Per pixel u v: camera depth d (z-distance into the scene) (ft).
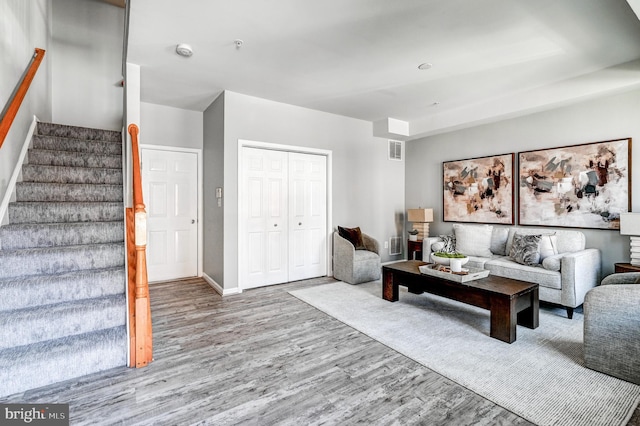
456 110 15.53
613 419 5.49
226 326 9.67
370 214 18.03
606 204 11.67
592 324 7.06
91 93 14.60
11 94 9.18
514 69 10.89
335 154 16.46
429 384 6.61
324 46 9.28
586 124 12.19
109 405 5.85
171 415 5.61
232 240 13.20
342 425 5.39
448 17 7.82
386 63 10.39
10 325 6.57
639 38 8.80
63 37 14.03
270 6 7.34
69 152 11.25
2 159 8.66
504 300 8.50
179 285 14.35
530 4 7.29
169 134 14.96
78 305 7.43
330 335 9.04
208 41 8.98
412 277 11.19
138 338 7.20
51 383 6.46
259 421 5.48
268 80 11.85
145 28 8.29
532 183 13.79
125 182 9.78
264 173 14.37
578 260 10.36
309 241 15.84
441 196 17.75
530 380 6.70
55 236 8.60
